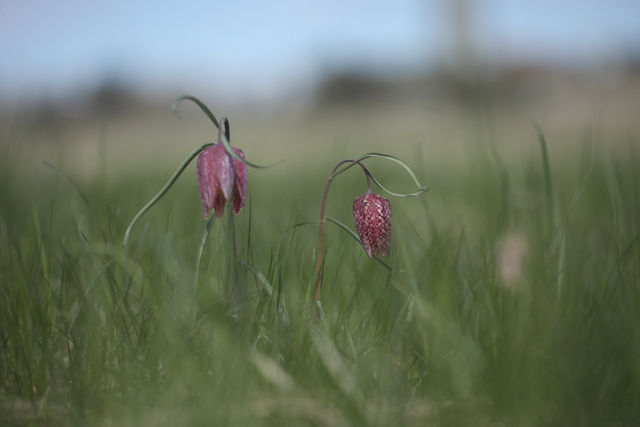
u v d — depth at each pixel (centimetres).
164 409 39
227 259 50
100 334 46
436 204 79
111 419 39
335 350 42
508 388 38
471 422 38
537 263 46
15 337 44
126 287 51
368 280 53
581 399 37
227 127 42
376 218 44
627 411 37
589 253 51
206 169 41
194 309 43
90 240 53
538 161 97
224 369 40
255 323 45
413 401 40
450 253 56
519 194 60
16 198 66
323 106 452
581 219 56
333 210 76
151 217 64
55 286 53
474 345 42
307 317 45
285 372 41
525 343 40
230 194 41
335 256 56
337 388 40
